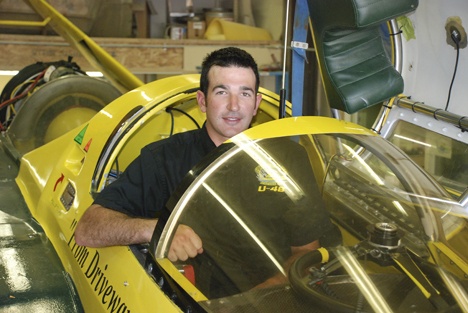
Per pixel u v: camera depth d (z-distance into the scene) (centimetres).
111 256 180
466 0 246
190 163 196
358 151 181
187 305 143
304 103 566
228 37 620
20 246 227
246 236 159
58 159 270
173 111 254
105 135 224
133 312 155
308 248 164
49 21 397
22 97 403
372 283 144
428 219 166
